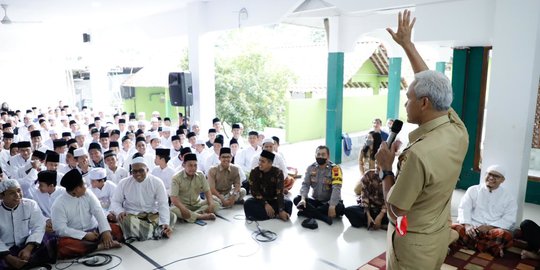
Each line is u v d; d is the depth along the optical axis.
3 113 9.14
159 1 6.94
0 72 11.32
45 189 3.96
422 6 4.53
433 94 1.47
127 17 8.70
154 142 6.11
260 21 6.31
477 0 4.14
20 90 11.76
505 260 3.50
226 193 5.08
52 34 10.77
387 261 1.74
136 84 13.98
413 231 1.58
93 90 11.20
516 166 3.82
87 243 3.58
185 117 7.28
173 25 8.00
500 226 3.67
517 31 3.67
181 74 7.11
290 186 5.67
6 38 10.20
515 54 3.71
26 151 5.30
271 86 12.95
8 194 3.32
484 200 3.81
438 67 9.34
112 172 4.77
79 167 4.68
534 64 3.63
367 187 4.28
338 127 7.28
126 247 3.78
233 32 13.46
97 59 11.09
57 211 3.51
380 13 6.38
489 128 3.94
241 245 3.84
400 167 1.57
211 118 7.56
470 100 5.51
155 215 4.12
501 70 3.80
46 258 3.40
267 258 3.56
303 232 4.17
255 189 4.57
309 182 4.66
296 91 12.27
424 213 1.57
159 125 8.02
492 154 3.95
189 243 3.89
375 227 4.18
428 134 1.51
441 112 1.52
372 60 12.79
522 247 3.68
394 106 8.47
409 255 1.59
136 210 4.08
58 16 8.40
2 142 6.30
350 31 6.82
